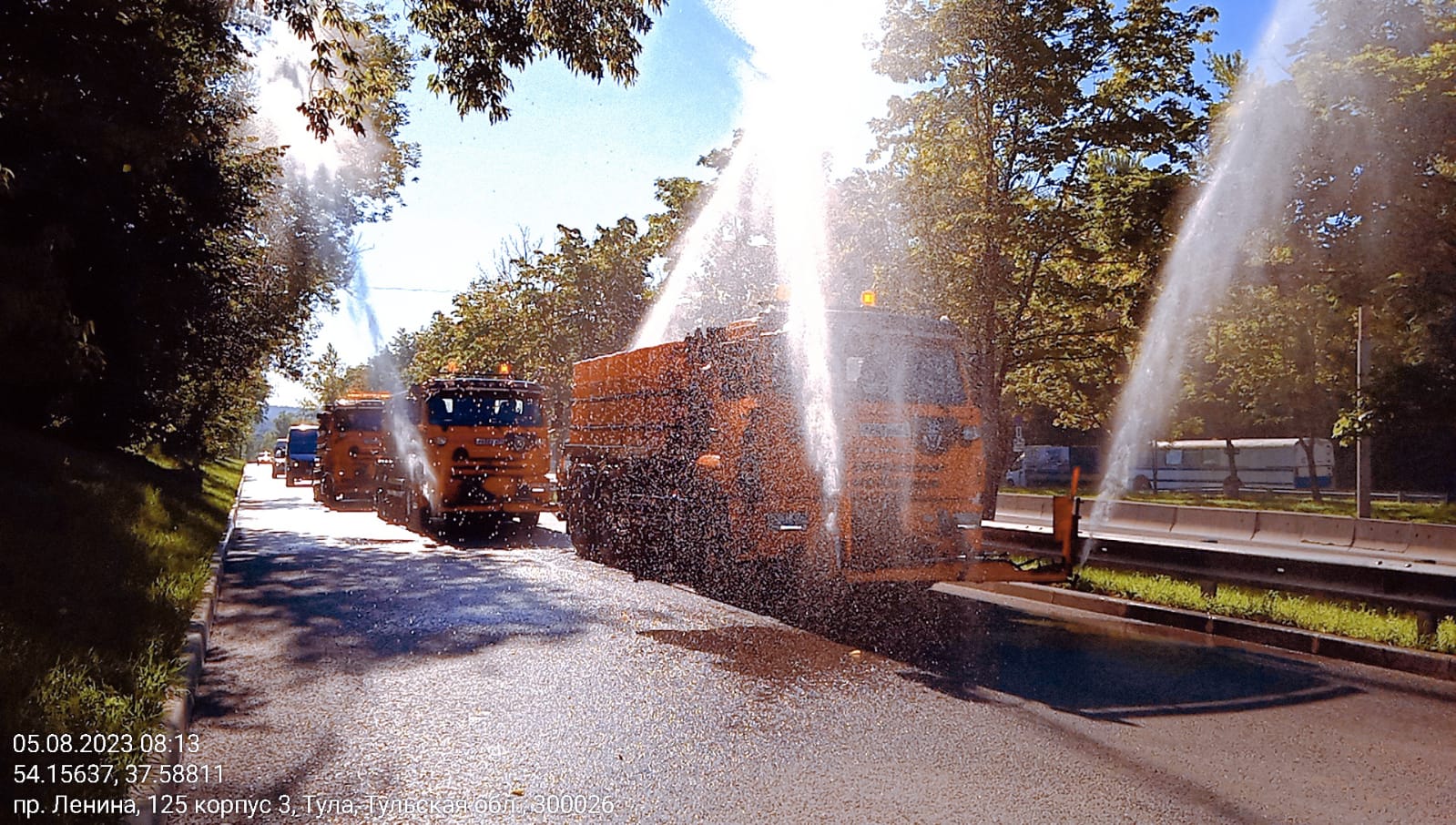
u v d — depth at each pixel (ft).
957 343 36.09
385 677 26.27
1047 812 16.80
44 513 38.88
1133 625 34.17
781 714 22.72
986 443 48.11
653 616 35.24
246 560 52.16
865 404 33.88
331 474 101.19
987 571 34.09
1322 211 45.50
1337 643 29.09
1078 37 46.34
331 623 33.88
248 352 86.58
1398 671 27.43
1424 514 99.19
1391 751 20.27
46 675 19.90
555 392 124.57
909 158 48.70
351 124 34.99
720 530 36.81
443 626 33.22
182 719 20.44
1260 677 26.48
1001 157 47.55
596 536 51.21
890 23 46.62
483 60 33.24
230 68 51.60
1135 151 47.01
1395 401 54.39
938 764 19.25
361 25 34.40
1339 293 47.57
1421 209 44.06
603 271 122.52
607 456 50.78
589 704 23.53
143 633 25.93
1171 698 24.39
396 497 76.59
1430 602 28.76
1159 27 45.93
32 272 39.22
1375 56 44.52
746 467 35.12
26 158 42.68
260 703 23.75
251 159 59.31
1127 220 44.88
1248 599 35.53
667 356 43.47
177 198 52.80
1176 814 16.78
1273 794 17.76
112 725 18.35
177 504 63.62
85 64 39.70
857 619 34.65
